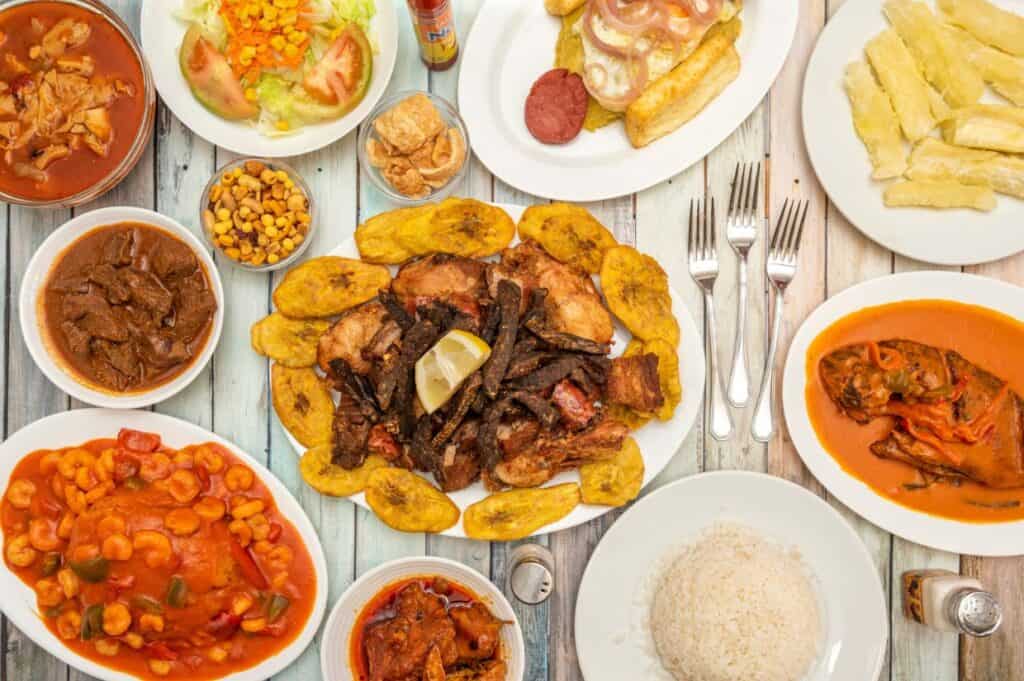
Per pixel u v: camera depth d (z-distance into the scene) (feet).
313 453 2.72
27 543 2.73
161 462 2.73
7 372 2.87
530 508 2.68
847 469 2.77
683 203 2.85
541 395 2.63
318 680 2.83
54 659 2.87
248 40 2.65
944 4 2.75
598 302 2.68
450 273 2.67
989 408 2.67
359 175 2.85
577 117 2.76
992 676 2.81
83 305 2.69
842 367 2.70
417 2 2.49
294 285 2.71
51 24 2.71
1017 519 2.74
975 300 2.75
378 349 2.61
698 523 2.77
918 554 2.83
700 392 2.71
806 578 2.75
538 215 2.72
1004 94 2.73
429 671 2.60
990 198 2.72
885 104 2.73
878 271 2.85
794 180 2.85
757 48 2.76
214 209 2.73
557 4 2.72
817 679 2.74
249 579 2.70
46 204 2.69
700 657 2.66
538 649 2.82
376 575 2.67
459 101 2.77
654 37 2.70
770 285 2.83
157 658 2.73
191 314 2.69
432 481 2.74
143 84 2.71
